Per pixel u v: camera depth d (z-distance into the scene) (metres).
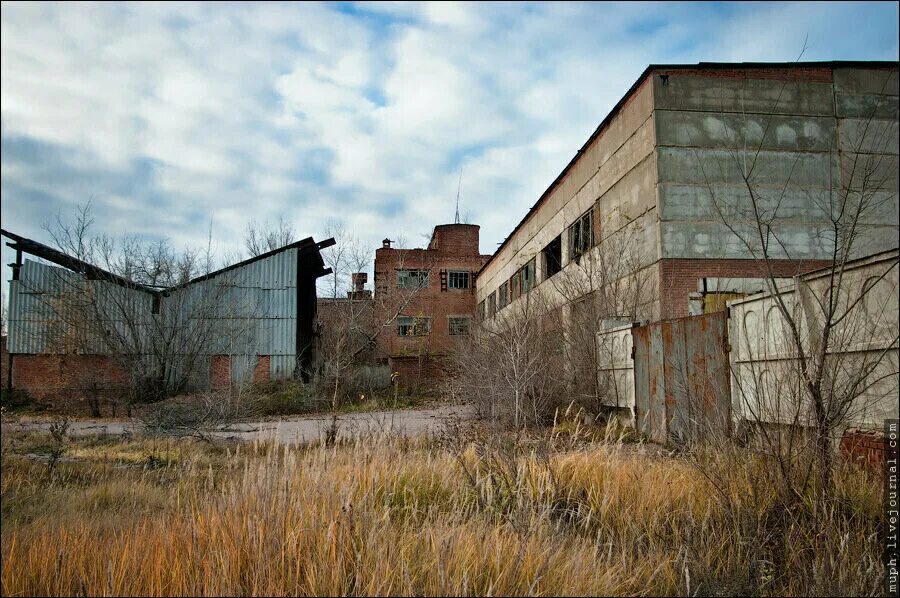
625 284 15.93
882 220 13.26
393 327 38.53
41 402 22.72
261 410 20.14
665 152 14.62
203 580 3.49
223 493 4.93
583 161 20.33
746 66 14.98
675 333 9.11
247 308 25.72
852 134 15.06
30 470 7.44
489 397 11.28
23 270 24.02
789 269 14.31
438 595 3.25
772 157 14.77
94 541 4.15
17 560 3.74
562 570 3.61
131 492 6.58
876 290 5.29
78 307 23.06
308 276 33.97
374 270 40.69
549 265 25.61
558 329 14.80
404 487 5.46
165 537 3.91
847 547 3.97
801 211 14.59
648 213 14.95
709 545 4.37
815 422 4.62
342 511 4.05
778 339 6.59
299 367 26.16
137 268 24.78
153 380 23.16
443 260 41.62
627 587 3.72
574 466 5.90
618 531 4.67
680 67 14.89
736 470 4.92
